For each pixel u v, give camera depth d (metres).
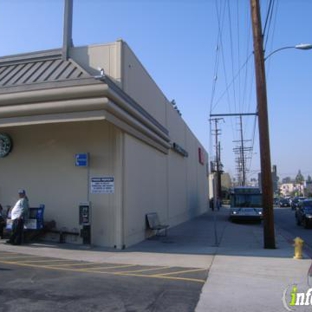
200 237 19.52
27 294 7.68
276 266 11.22
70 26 15.70
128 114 15.02
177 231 22.72
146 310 6.95
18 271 9.65
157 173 21.30
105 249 14.09
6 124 13.82
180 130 31.11
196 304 7.38
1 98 13.65
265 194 15.76
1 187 16.02
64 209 15.16
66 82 13.18
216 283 9.06
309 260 12.27
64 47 15.45
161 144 21.61
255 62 16.41
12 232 13.95
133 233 16.06
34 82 14.01
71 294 7.79
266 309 7.16
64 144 15.41
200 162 45.09
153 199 20.08
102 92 12.73
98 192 14.87
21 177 15.81
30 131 15.87
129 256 12.70
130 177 15.81
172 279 9.36
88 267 10.55
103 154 14.94
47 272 9.67
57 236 15.14
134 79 16.92
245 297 7.93
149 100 19.97
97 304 7.21
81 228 14.83
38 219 14.28
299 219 30.38
